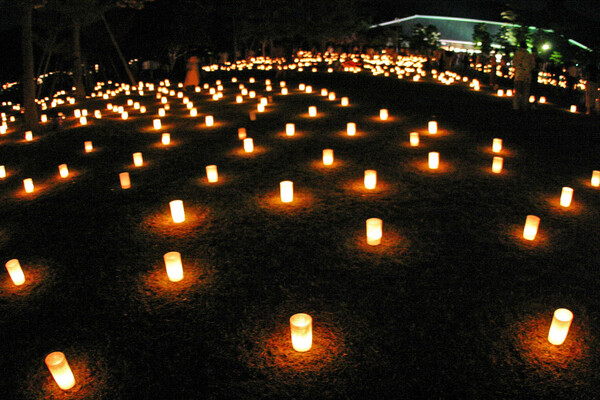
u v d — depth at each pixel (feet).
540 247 15.81
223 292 14.17
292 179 23.43
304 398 10.12
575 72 59.00
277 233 17.69
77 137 36.65
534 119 36.78
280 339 12.03
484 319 12.32
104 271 15.89
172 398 10.37
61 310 13.87
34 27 70.74
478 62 98.02
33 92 41.96
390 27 170.81
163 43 113.29
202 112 43.83
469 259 15.19
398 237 16.85
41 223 20.31
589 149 27.84
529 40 118.21
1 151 35.01
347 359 11.19
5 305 14.34
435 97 48.03
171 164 27.27
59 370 10.60
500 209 18.99
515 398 9.84
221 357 11.51
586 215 18.28
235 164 26.45
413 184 21.99
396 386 10.30
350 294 13.67
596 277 13.98
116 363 11.55
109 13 91.25
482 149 27.66
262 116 39.45
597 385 10.07
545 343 11.39
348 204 19.98
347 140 30.30
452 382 10.34
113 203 21.85
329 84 60.85
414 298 13.30
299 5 104.58
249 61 123.24
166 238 17.93
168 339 12.27
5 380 11.38
